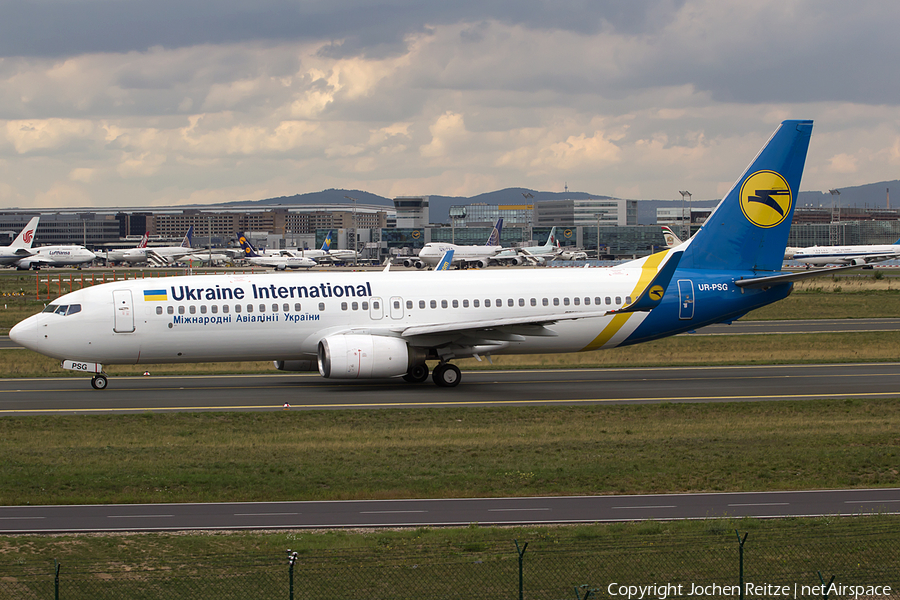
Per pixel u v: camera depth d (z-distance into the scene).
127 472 98.38
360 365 157.50
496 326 158.38
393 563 67.44
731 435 120.06
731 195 178.12
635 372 186.50
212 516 81.25
